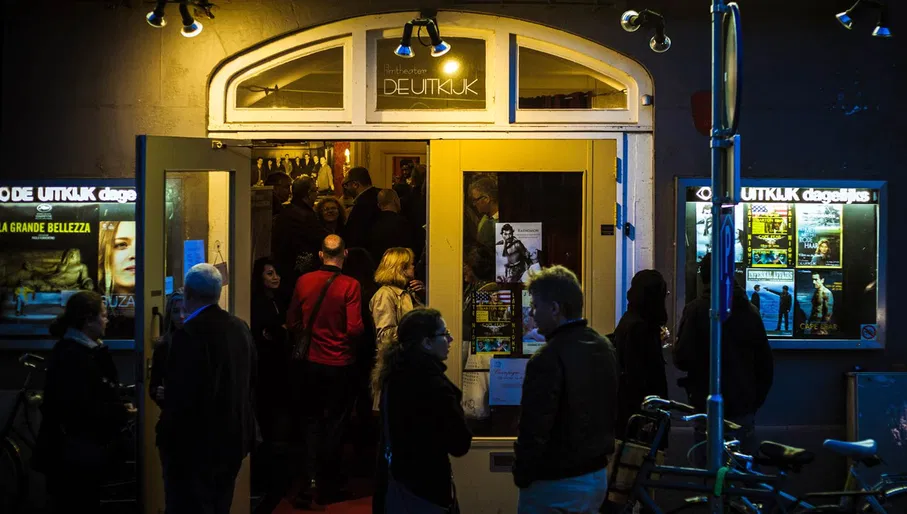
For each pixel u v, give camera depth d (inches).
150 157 213.2
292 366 269.0
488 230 253.1
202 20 251.1
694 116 251.9
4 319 253.0
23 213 252.5
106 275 252.8
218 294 190.9
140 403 208.2
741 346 225.0
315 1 251.1
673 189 251.9
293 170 399.5
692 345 226.5
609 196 253.1
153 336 213.9
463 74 254.2
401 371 163.3
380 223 313.3
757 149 255.6
